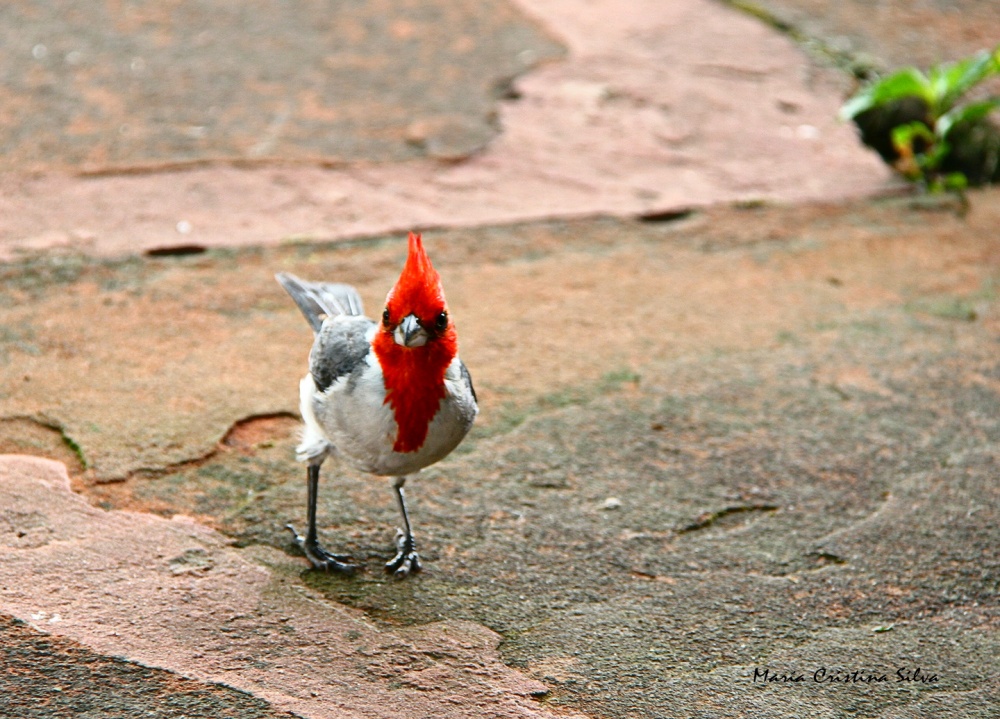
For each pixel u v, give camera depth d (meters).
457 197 14.20
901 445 10.46
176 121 15.18
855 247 14.05
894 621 8.41
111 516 8.68
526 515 9.27
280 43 17.66
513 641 7.95
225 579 8.20
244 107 15.73
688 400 10.95
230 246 12.68
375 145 15.16
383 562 8.62
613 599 8.44
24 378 10.17
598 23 19.41
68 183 13.50
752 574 8.80
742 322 12.34
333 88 16.48
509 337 11.67
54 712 6.85
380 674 7.50
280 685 7.30
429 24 18.70
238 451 9.65
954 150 16.42
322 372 8.09
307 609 8.02
